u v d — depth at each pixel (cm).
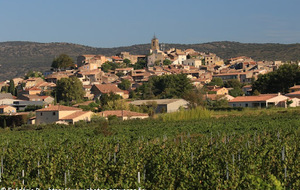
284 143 3281
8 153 3588
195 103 10181
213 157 2878
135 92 15475
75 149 3575
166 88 13775
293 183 2331
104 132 5616
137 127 6506
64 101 14712
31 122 9306
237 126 5894
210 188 2298
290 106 9381
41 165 2827
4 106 12375
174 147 3328
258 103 9706
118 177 2550
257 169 2577
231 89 14638
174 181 2466
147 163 2839
